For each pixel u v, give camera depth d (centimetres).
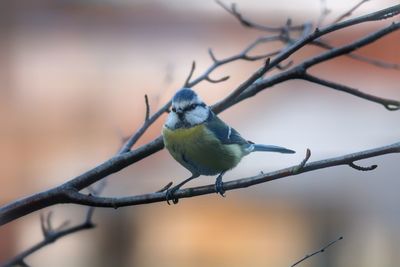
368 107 1318
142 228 1290
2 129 1309
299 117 1320
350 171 1263
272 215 1275
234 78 1330
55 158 1288
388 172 1258
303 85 1374
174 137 696
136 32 1394
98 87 1366
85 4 1412
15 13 1380
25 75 1364
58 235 718
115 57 1379
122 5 1398
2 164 1268
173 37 1376
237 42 1361
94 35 1405
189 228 1289
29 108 1331
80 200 593
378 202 1257
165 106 713
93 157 1297
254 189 1270
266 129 1309
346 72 1368
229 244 1280
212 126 710
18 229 1261
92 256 1279
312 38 609
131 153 649
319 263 1263
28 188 1261
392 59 1333
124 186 1210
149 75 1356
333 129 1288
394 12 561
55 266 1277
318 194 1268
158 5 1406
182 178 1247
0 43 1362
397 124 1294
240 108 1344
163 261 1289
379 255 1257
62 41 1396
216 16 1377
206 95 1309
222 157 717
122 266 1281
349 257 1259
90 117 1334
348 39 1298
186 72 1333
